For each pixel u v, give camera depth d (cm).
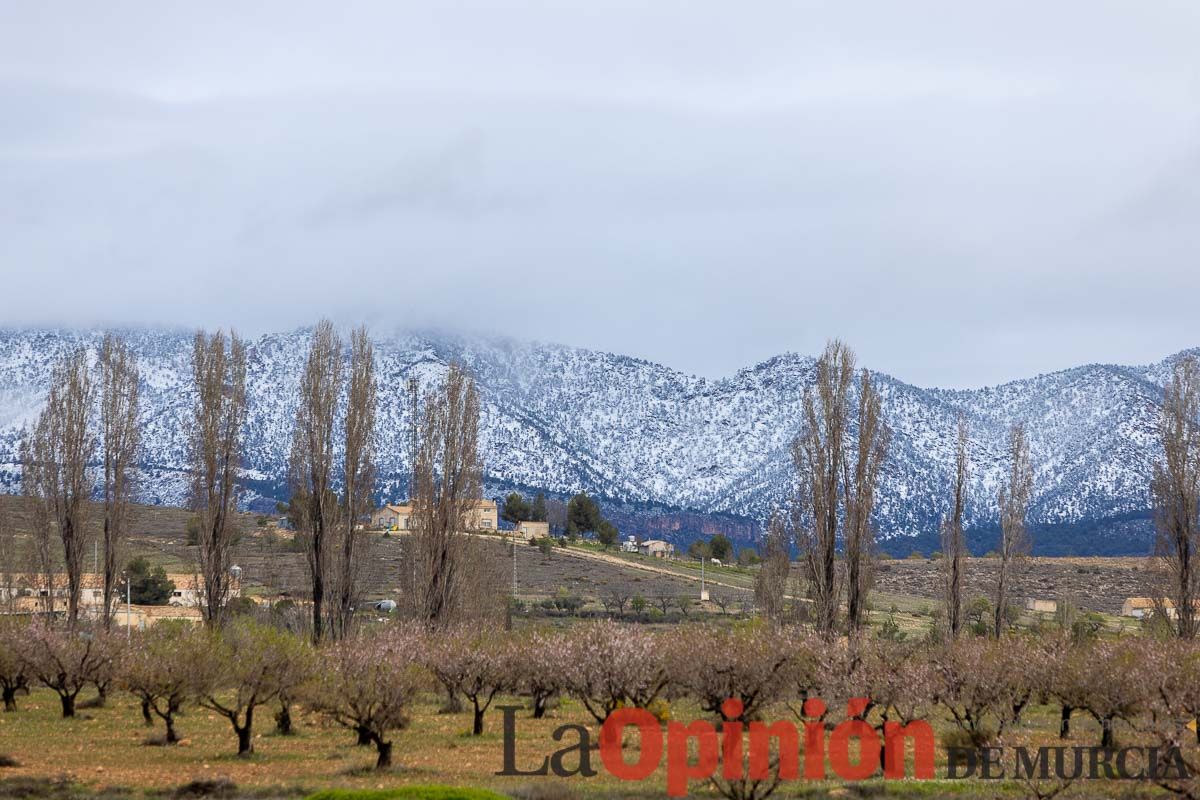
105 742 10819
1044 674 10375
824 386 15925
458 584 15962
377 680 9400
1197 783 7825
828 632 14125
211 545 15225
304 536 15425
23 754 9975
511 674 11519
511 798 7481
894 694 9725
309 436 15575
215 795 7956
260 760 9712
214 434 15362
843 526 15712
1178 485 16200
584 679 10538
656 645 11275
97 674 12719
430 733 11494
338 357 16100
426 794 6488
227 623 14600
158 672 10438
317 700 9500
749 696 10719
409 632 12588
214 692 11269
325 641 14162
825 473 15788
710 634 12062
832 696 10150
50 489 15875
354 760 9650
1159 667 9812
